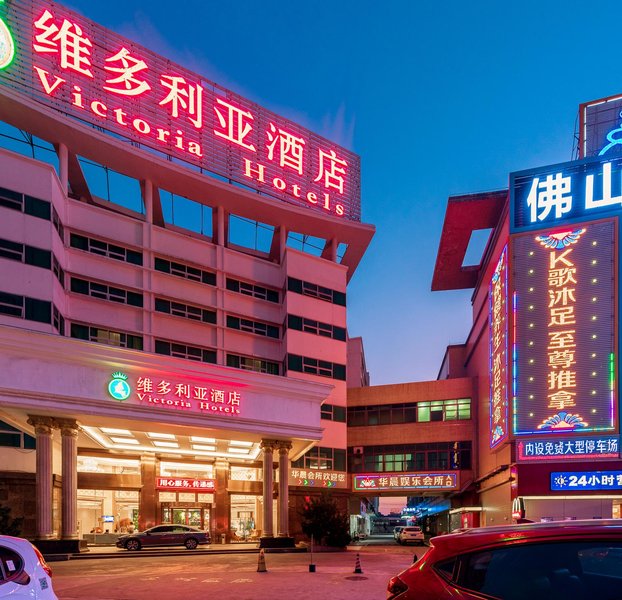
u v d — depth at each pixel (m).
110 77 33.88
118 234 34.00
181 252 36.56
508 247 35.16
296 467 38.38
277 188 40.75
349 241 45.06
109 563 21.92
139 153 33.75
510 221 35.56
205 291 37.44
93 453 32.84
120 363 24.92
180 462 35.66
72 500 24.34
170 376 26.42
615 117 36.94
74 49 32.59
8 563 5.97
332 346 41.66
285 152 41.66
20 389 22.14
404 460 46.06
